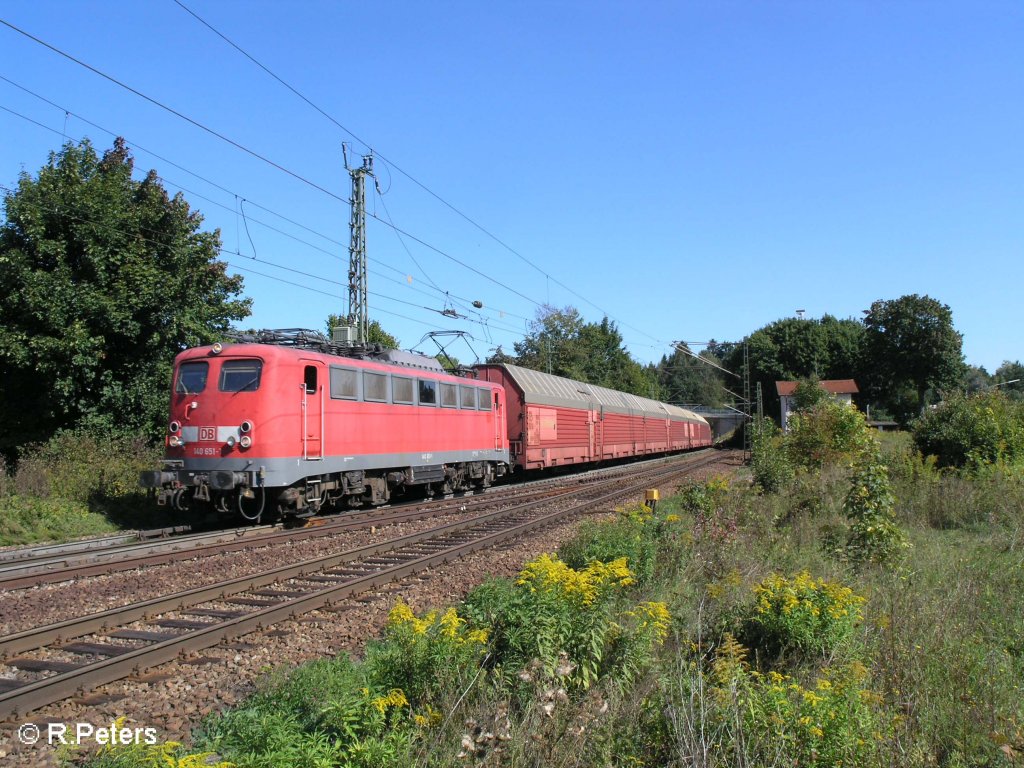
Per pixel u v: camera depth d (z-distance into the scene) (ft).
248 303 77.51
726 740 14.60
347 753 14.42
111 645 23.09
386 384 56.49
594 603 19.67
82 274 63.82
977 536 40.47
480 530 47.70
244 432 45.01
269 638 24.00
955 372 221.46
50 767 15.30
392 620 18.72
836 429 73.82
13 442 64.23
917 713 16.15
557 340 224.94
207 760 15.10
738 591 25.32
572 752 14.78
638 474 102.37
